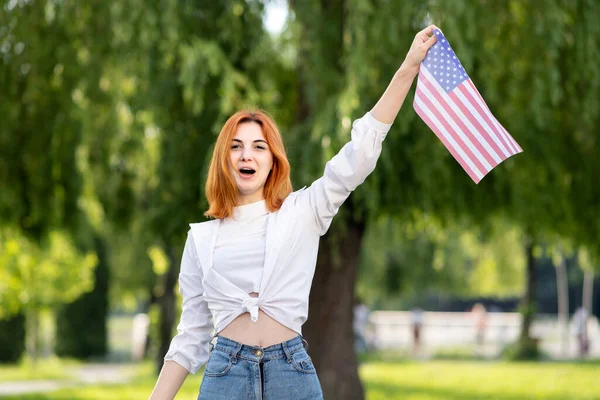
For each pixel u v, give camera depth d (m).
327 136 10.77
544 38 11.09
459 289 40.19
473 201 13.35
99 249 37.53
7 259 21.55
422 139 11.76
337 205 4.61
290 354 4.46
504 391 19.50
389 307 63.34
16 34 12.88
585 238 14.03
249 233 4.61
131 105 13.03
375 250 27.41
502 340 41.41
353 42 11.01
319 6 12.19
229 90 11.52
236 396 4.42
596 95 11.70
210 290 4.56
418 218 13.34
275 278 4.50
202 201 12.08
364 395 13.66
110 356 40.78
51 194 14.10
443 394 18.83
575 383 21.16
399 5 10.94
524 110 12.07
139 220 14.52
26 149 13.73
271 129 4.69
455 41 10.57
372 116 4.61
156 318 30.12
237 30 12.74
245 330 4.48
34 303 24.98
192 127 13.19
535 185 13.03
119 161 14.65
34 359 34.34
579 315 34.97
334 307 13.55
